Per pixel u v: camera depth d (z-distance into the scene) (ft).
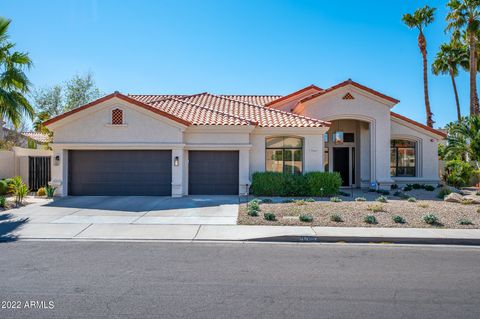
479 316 15.14
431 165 71.05
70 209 42.39
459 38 96.43
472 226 33.86
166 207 43.78
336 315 15.17
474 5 86.99
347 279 19.88
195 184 55.72
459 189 70.59
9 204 44.01
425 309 15.84
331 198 49.39
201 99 75.56
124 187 53.42
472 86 90.84
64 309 15.57
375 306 16.14
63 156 52.75
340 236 29.81
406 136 71.31
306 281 19.49
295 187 53.98
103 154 53.62
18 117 53.98
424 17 100.63
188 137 55.01
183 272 20.93
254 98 85.71
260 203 45.93
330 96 65.87
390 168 70.38
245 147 54.90
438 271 21.48
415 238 29.48
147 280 19.45
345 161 72.74
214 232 31.63
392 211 40.06
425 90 103.86
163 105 65.16
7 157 59.77
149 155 53.52
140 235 30.68
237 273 20.84
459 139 68.74
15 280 19.33
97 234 30.99
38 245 27.48
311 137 58.29
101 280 19.39
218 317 14.89
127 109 52.95
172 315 15.03
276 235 30.14
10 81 52.44
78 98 100.78
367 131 69.00
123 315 14.99
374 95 65.46
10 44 53.21
